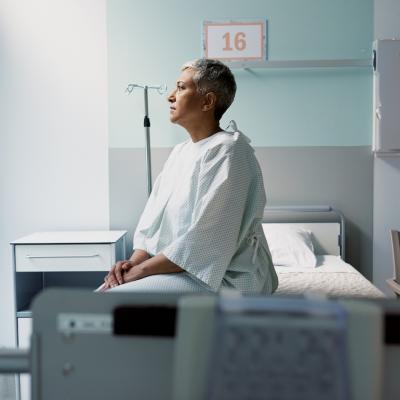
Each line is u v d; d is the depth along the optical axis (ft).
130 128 10.11
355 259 10.20
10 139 10.14
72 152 10.14
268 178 10.12
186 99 6.26
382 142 9.73
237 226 5.61
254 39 9.98
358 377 1.60
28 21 10.04
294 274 7.81
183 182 6.10
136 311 1.78
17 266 8.49
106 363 1.82
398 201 10.11
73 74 10.08
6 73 10.09
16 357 2.20
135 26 10.03
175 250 5.52
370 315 1.60
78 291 1.84
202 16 10.00
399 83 9.66
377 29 9.96
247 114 10.08
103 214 10.21
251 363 1.50
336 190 10.14
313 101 10.05
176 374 1.63
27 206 10.19
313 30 9.98
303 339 1.49
